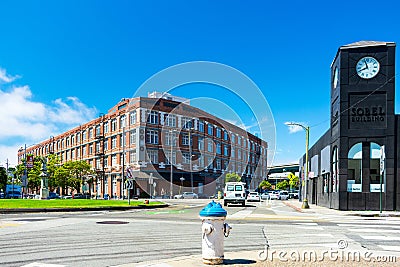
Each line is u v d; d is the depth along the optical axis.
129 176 28.75
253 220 18.39
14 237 11.20
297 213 23.89
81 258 8.22
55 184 64.31
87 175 65.69
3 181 77.50
